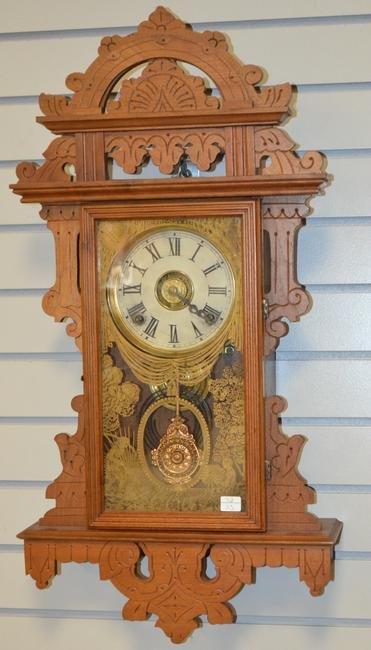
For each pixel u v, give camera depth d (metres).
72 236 1.41
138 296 1.39
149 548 1.41
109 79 1.38
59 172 1.40
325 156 1.53
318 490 1.55
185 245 1.37
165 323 1.38
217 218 1.36
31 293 1.60
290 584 1.57
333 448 1.54
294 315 1.39
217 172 1.54
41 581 1.43
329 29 1.53
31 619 1.62
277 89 1.34
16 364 1.60
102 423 1.40
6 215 1.60
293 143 1.35
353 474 1.54
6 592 1.62
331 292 1.54
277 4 1.54
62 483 1.44
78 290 1.42
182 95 1.36
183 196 1.34
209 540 1.38
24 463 1.61
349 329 1.53
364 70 1.52
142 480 1.40
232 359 1.37
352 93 1.53
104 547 1.42
